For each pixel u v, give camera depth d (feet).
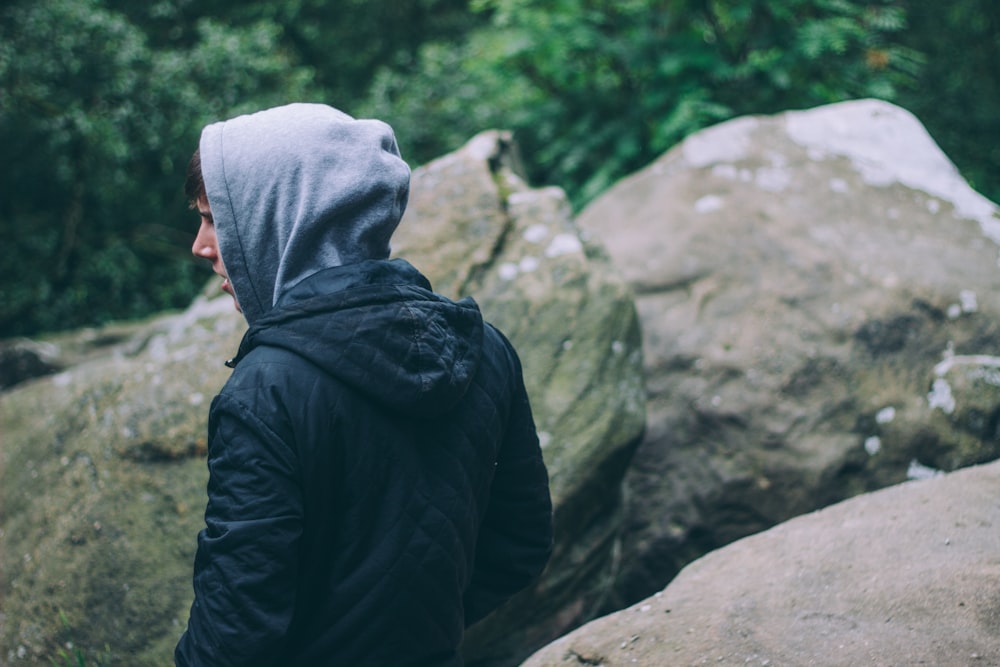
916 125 13.37
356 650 3.60
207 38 21.35
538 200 10.36
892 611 5.41
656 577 10.50
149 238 23.43
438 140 23.15
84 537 8.80
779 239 11.72
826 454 10.22
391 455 3.62
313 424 3.44
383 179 3.75
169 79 19.85
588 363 9.23
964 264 11.43
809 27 16.06
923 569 5.76
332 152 3.69
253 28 22.68
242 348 3.69
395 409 3.55
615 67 17.93
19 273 21.63
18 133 20.17
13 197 21.72
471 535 3.96
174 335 10.16
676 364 11.01
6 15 18.83
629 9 17.44
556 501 8.65
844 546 6.23
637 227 12.48
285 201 3.67
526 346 9.38
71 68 18.75
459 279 9.78
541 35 17.43
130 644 8.20
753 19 17.13
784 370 10.64
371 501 3.61
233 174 3.70
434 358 3.61
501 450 4.27
